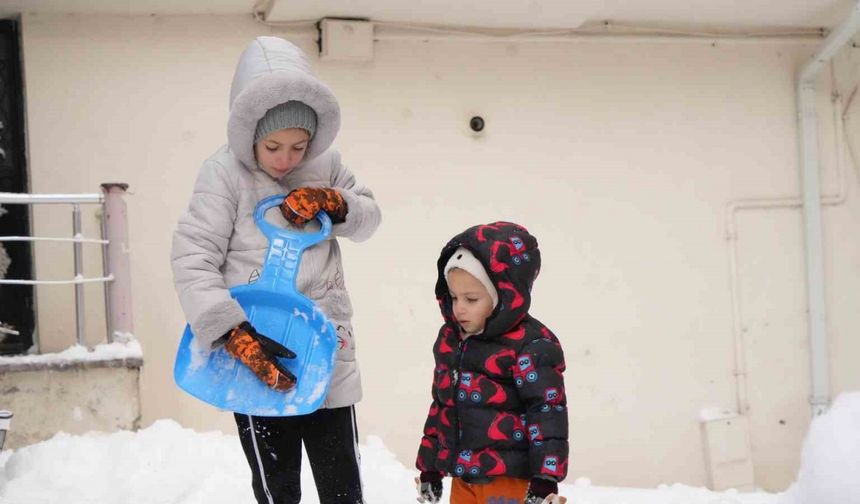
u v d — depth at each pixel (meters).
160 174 6.15
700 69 7.06
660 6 6.57
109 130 6.10
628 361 6.90
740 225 7.12
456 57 6.65
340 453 3.04
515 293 2.81
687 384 7.00
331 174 3.21
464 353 2.89
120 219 5.36
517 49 6.75
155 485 4.30
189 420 6.12
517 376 2.80
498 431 2.81
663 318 6.96
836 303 7.27
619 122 6.91
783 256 7.18
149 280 6.11
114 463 4.52
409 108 6.57
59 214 6.01
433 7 6.20
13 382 5.06
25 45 6.00
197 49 6.21
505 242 2.82
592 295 6.85
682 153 7.02
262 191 3.03
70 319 6.04
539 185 6.77
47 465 4.43
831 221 7.28
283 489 3.06
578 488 5.51
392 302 6.53
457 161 6.64
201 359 2.97
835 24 7.11
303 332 2.98
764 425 7.12
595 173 6.87
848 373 7.27
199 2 5.99
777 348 7.16
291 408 2.88
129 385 5.20
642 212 6.94
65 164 6.04
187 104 6.19
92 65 6.08
